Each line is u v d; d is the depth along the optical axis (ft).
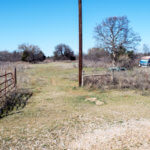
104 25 105.09
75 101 23.15
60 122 15.20
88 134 12.53
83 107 20.34
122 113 17.74
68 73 60.03
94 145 10.73
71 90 30.76
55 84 38.22
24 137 12.19
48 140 11.70
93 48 118.01
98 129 13.43
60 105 21.21
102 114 17.42
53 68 84.94
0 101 21.02
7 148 10.66
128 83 32.04
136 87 31.09
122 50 99.45
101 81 33.17
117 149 10.07
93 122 15.06
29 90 30.32
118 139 11.33
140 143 10.61
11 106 20.62
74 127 13.97
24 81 39.73
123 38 100.42
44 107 20.34
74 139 11.78
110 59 98.02
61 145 10.97
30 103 22.20
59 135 12.48
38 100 23.75
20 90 29.43
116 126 13.93
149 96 25.58
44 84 38.01
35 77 50.49
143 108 19.63
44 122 15.28
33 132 13.05
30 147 10.78
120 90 29.84
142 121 15.07
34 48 175.22
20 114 17.74
